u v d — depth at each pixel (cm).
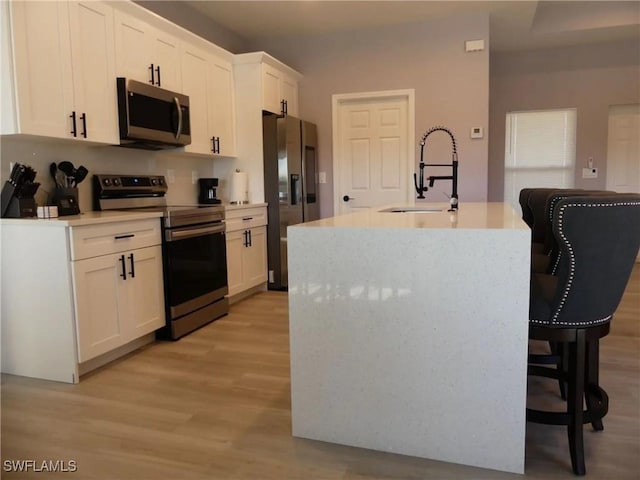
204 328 361
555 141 642
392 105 531
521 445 173
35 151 300
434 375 181
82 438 203
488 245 170
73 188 307
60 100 280
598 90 611
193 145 409
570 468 176
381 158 538
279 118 467
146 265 311
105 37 313
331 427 198
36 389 253
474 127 500
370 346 188
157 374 272
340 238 188
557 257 200
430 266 177
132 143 347
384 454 189
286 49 552
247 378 266
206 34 480
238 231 429
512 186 662
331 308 192
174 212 329
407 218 222
